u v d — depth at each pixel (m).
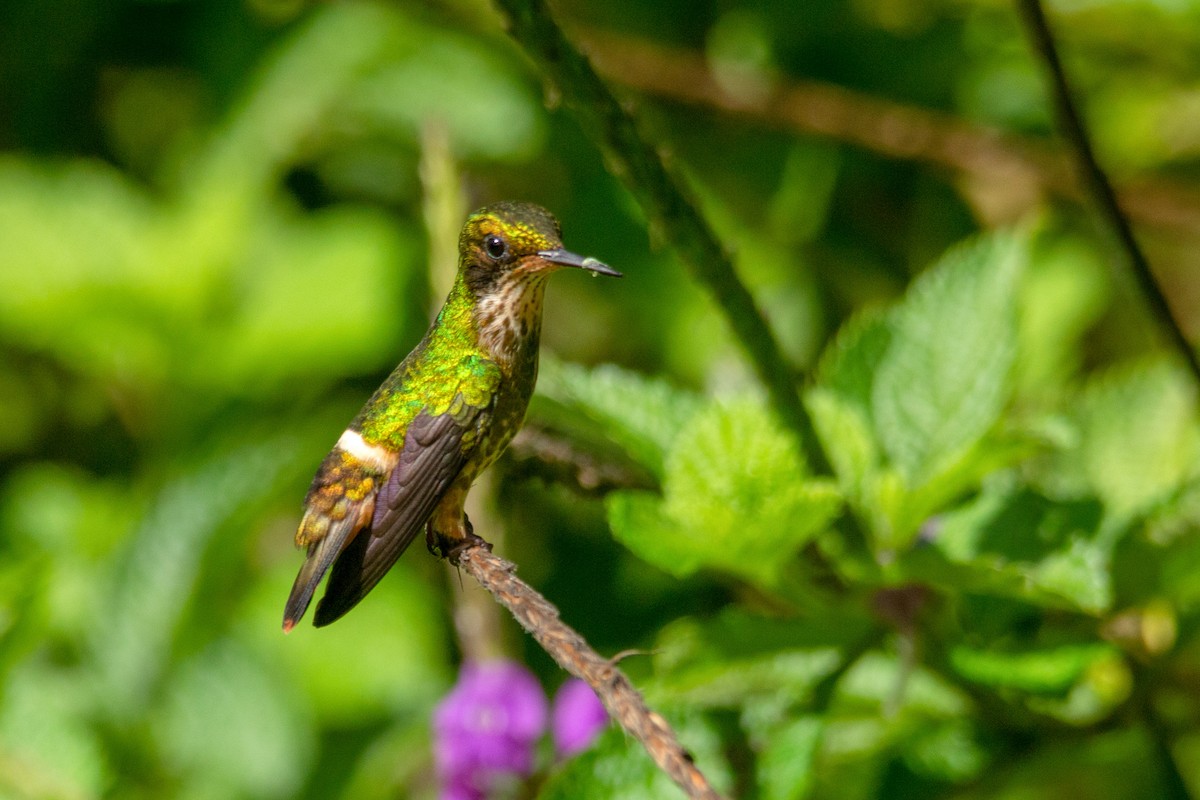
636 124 5.26
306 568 6.75
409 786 9.70
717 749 6.26
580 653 4.41
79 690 9.73
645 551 5.79
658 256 11.27
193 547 9.90
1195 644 6.52
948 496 6.08
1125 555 6.44
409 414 6.84
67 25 12.32
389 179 12.28
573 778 6.03
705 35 12.05
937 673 6.41
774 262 11.38
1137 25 10.76
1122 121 11.87
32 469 12.24
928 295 6.89
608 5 12.08
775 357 5.70
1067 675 5.95
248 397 11.27
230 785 9.84
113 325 11.16
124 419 11.94
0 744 8.36
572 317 11.77
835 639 6.25
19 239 11.32
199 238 11.32
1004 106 11.77
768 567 5.93
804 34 11.76
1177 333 6.68
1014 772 6.66
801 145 11.55
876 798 6.82
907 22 11.74
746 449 5.61
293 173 12.43
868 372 6.83
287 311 11.08
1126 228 6.57
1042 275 11.17
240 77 11.79
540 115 11.48
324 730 10.23
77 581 10.70
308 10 11.80
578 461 6.71
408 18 11.68
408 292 11.23
